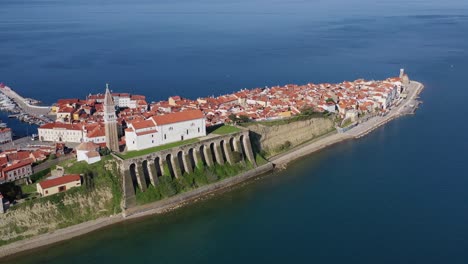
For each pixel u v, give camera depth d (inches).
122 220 7426.2
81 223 7180.1
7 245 6574.8
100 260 6427.2
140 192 7805.1
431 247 6589.6
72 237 6943.9
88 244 6801.2
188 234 7081.7
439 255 6397.6
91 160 7815.0
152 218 7524.6
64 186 7293.3
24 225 6781.5
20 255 6501.0
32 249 6633.9
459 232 6943.9
